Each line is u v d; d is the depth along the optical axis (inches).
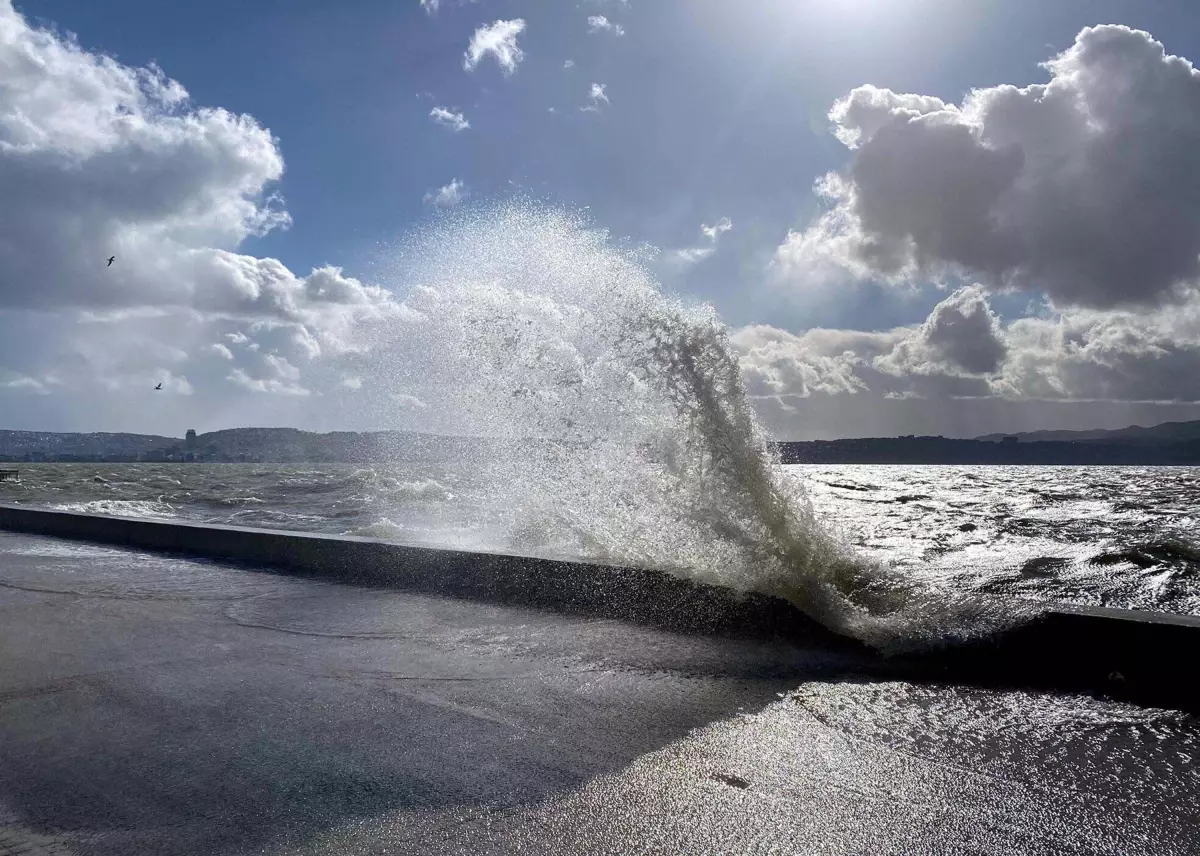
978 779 66.3
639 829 56.9
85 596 148.0
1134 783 65.5
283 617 130.0
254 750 72.1
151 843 55.0
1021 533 355.3
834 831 56.8
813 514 148.7
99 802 61.4
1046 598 189.2
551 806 60.7
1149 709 84.9
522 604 141.3
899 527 386.9
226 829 57.0
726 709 84.9
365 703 85.9
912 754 72.0
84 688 90.7
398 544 165.6
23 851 53.8
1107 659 96.1
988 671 99.8
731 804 61.2
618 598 132.1
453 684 93.2
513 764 69.1
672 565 135.6
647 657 105.8
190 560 194.5
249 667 100.1
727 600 120.1
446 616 130.7
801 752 72.4
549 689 91.9
